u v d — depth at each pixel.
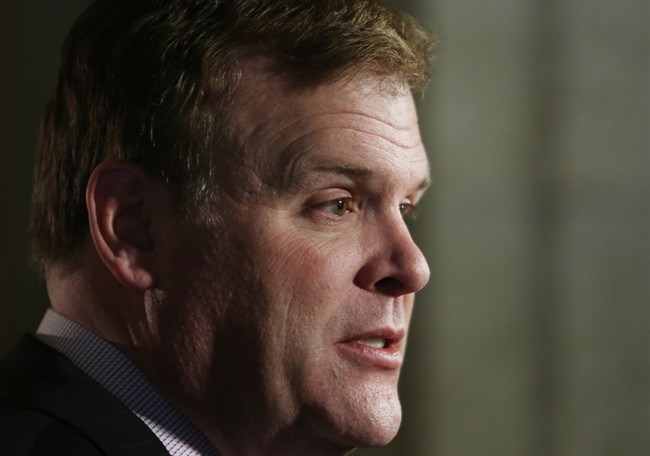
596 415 7.76
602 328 7.78
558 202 7.87
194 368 3.46
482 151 7.92
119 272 3.45
